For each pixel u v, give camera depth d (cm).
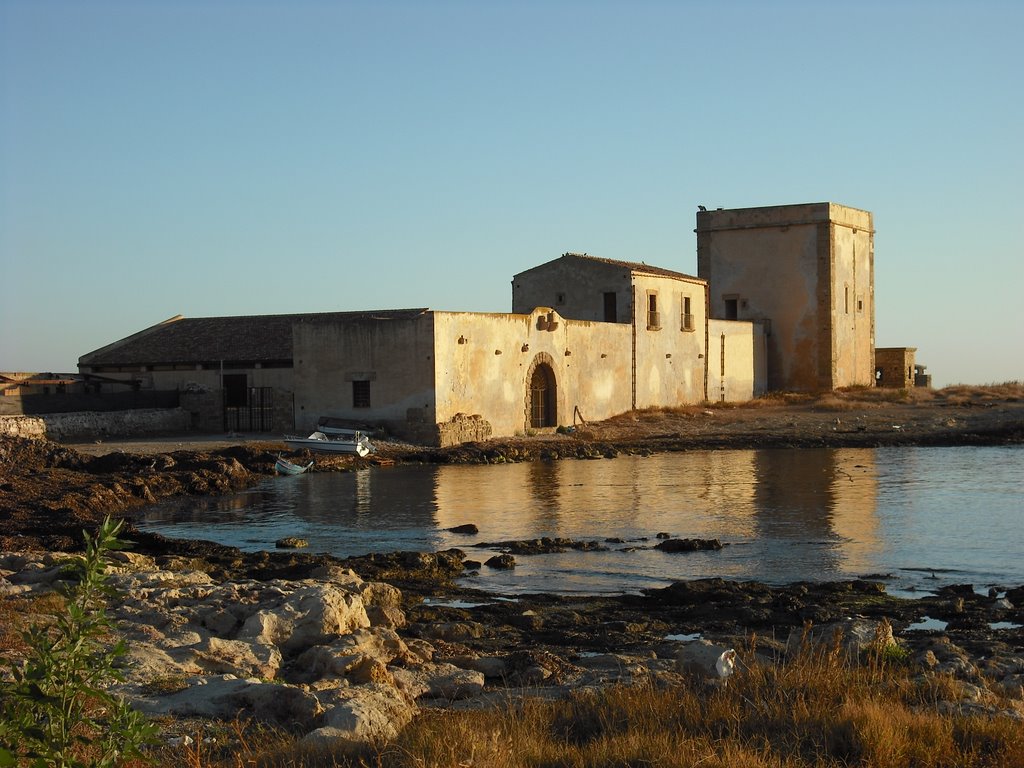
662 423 6012
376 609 1825
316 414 5100
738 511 3167
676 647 1656
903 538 2694
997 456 4741
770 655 1457
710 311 7812
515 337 5384
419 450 4694
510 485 3866
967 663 1385
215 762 1038
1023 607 1959
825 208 7481
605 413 6106
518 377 5416
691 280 6875
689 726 1112
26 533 2903
